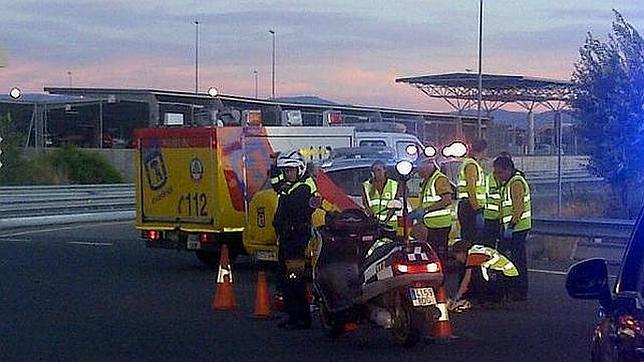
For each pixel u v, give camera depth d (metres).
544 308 13.55
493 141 41.66
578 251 19.34
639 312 4.59
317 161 17.50
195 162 18.17
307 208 12.16
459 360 10.30
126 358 10.62
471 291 13.48
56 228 28.08
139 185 18.94
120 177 47.34
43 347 11.25
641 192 24.50
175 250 20.22
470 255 13.39
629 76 24.17
